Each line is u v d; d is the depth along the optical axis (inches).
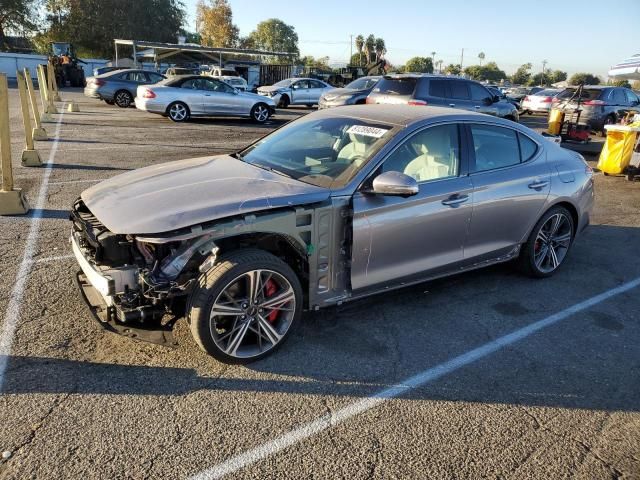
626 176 401.4
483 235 170.2
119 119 629.3
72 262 186.5
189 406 114.3
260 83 1425.9
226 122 661.9
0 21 1955.0
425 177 153.8
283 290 131.6
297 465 99.3
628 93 727.1
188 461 98.7
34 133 447.2
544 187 182.9
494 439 109.7
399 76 504.4
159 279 118.1
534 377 133.3
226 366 129.7
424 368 134.6
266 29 4050.2
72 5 2042.3
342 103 650.2
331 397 120.6
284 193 130.0
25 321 145.1
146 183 141.1
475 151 167.9
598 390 129.1
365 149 147.7
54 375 122.1
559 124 564.4
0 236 209.8
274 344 133.6
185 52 1496.1
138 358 131.0
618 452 107.7
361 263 141.6
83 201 139.4
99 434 104.2
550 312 170.6
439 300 175.0
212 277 119.1
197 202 123.7
